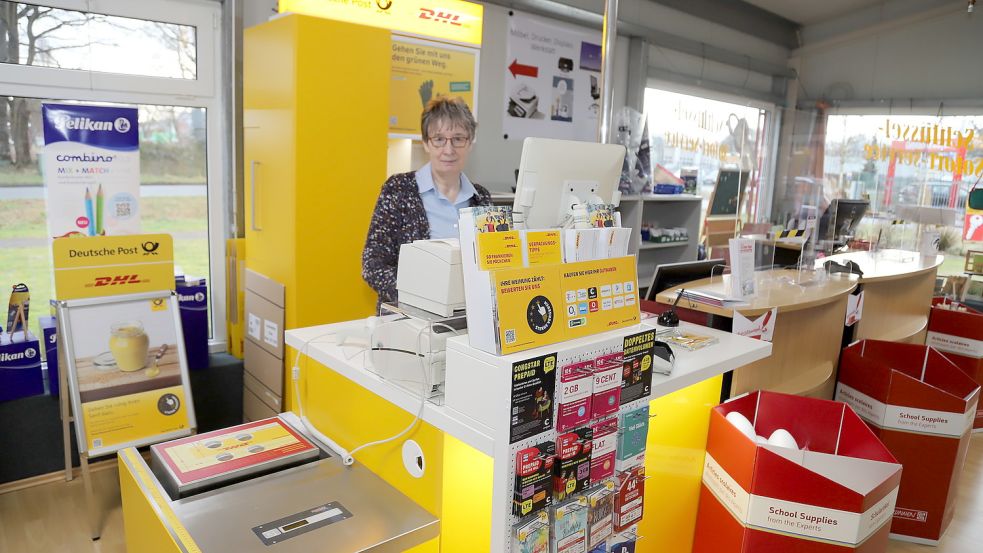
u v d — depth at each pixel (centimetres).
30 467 302
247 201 331
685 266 316
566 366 138
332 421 190
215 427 352
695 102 688
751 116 394
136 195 324
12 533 265
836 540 196
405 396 155
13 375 295
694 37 662
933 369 314
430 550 154
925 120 696
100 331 280
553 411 137
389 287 224
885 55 728
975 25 654
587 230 150
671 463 212
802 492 196
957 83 673
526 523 135
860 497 191
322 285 300
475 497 158
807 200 370
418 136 351
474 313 133
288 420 203
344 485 160
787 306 278
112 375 282
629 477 160
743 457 205
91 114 305
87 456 269
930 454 284
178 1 330
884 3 710
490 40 487
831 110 779
